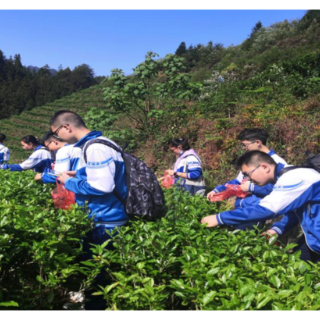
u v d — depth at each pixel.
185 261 2.27
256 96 11.57
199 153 8.68
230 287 1.87
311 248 2.90
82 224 2.81
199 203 3.70
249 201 3.76
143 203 2.89
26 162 5.36
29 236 2.36
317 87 11.28
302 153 7.35
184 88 11.50
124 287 2.01
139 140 10.88
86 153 2.86
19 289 2.20
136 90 10.79
